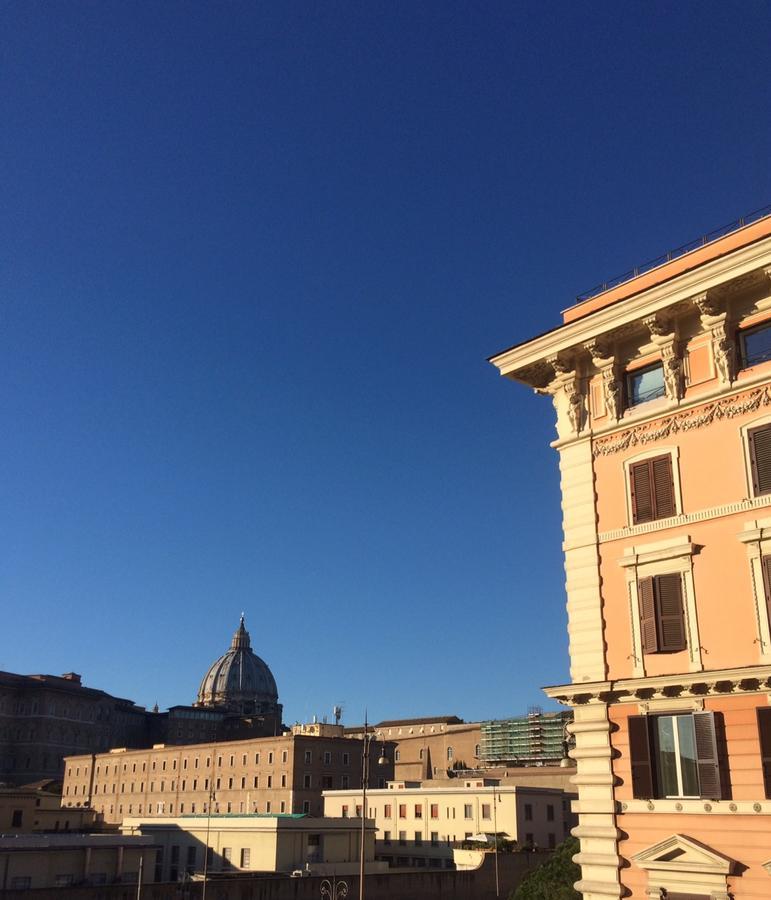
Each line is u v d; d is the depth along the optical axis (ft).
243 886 231.09
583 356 94.58
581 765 84.38
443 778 460.14
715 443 82.43
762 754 72.49
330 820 301.43
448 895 270.05
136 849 270.26
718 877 72.74
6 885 240.12
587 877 81.46
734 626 76.79
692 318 86.33
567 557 90.79
